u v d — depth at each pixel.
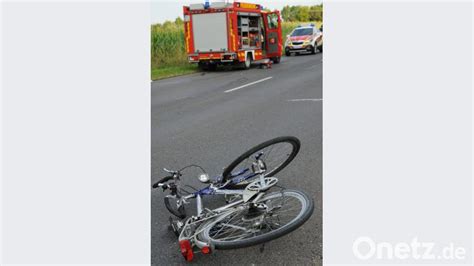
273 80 14.31
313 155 5.64
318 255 3.37
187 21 18.84
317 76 14.77
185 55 22.81
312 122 7.61
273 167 4.36
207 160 5.78
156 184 4.04
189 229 3.45
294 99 10.14
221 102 10.36
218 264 3.33
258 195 3.43
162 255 3.49
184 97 11.51
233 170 4.16
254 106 9.52
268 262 3.31
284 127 7.36
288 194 3.44
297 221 3.09
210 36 18.61
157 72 18.58
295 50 26.39
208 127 7.69
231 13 18.12
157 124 8.16
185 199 3.93
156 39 22.34
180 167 5.54
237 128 7.49
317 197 4.34
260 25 20.47
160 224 4.01
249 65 19.58
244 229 3.32
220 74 17.52
